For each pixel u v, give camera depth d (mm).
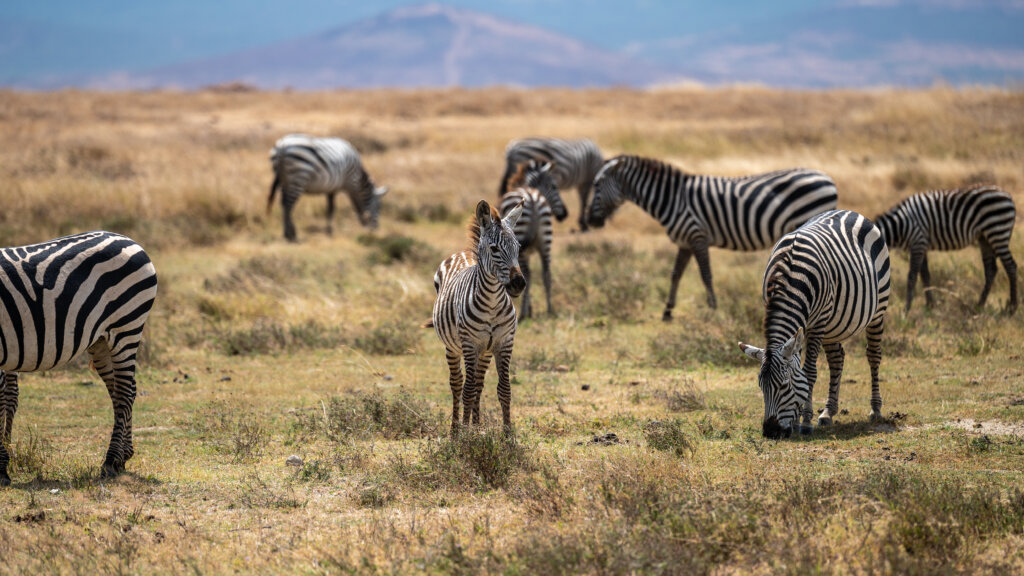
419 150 88688
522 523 16781
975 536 15344
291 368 31844
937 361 29391
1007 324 33000
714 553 14734
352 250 53156
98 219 55219
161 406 27094
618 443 22516
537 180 45094
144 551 15922
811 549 14695
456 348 23203
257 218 60438
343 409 24922
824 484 17625
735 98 121938
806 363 22812
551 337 35719
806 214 36719
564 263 49094
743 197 37125
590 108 118188
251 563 15391
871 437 22047
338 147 57656
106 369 20719
